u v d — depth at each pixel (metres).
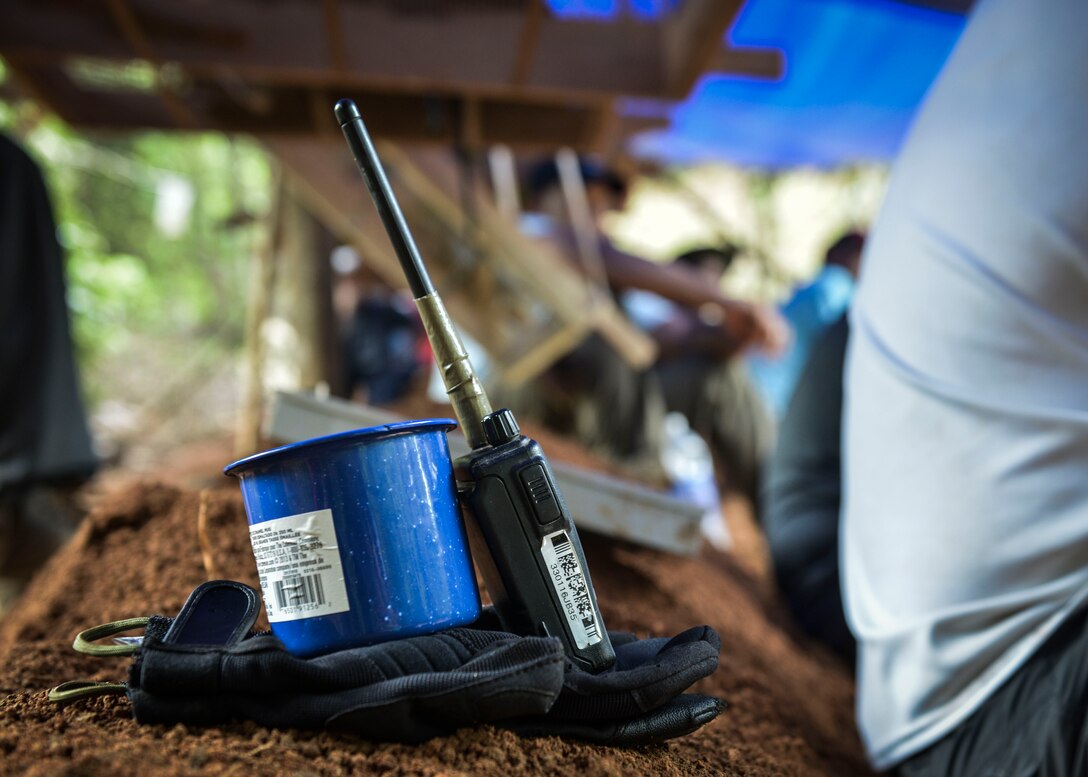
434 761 1.03
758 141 5.16
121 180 8.01
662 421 4.29
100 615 1.68
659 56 2.62
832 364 2.84
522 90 2.64
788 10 4.02
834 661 2.68
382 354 4.92
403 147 3.11
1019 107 1.68
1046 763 1.51
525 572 1.11
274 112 3.05
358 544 1.05
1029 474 1.64
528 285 3.31
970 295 1.71
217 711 1.07
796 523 2.76
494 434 1.12
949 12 3.50
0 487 2.61
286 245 3.69
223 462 3.12
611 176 4.19
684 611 2.19
